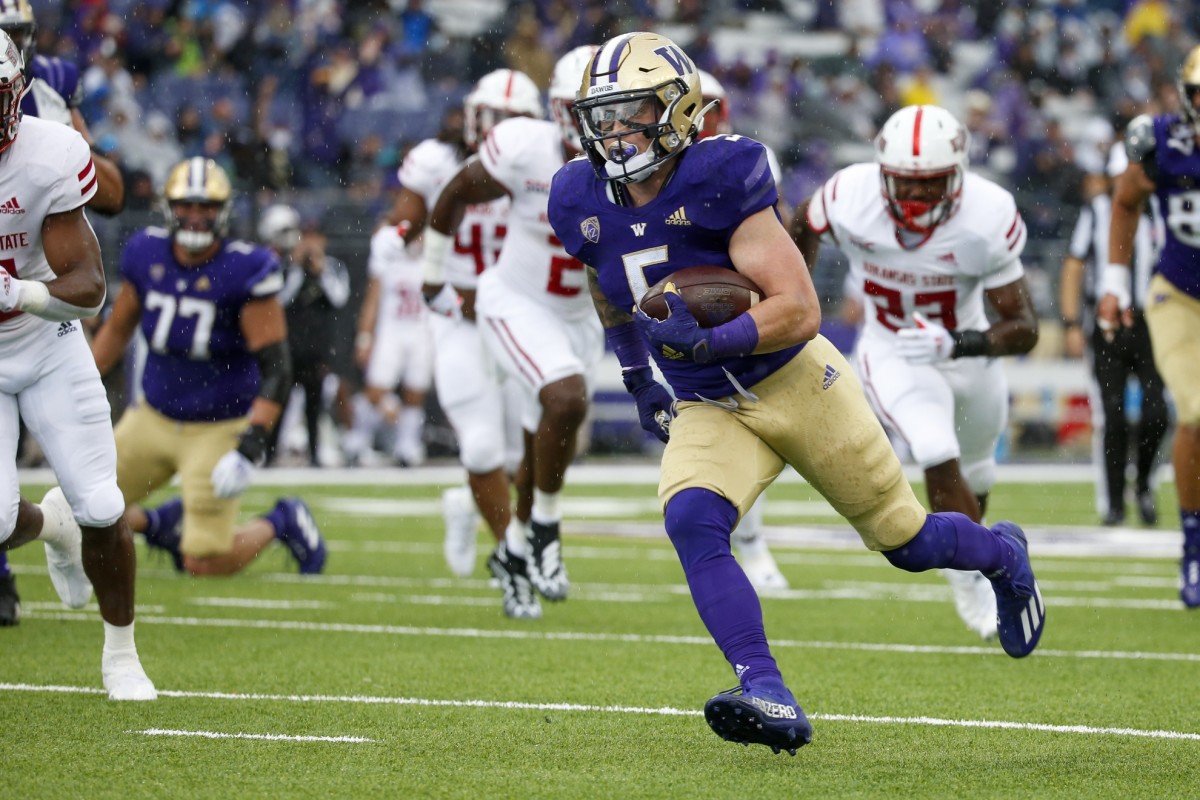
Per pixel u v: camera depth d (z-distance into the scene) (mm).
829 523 37469
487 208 23328
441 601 23297
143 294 23109
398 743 12781
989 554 13508
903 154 18219
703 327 11688
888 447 12594
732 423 12266
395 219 24578
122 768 11711
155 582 25156
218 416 23938
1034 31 69125
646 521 36750
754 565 25344
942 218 18688
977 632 20078
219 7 60625
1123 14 70438
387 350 47750
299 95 59031
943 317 19625
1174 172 21766
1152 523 35531
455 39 62531
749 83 63719
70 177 13484
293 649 18172
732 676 16516
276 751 12398
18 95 12969
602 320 13352
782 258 11703
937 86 68312
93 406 14203
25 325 13844
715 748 12711
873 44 68625
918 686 16016
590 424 54125
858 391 12570
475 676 16359
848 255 19812
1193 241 21828
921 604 23266
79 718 13727
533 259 21234
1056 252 57719
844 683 16188
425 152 24188
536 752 12477
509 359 21281
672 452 12320
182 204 22500
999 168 64625
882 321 19922
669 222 11844
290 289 44375
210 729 13289
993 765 12102
